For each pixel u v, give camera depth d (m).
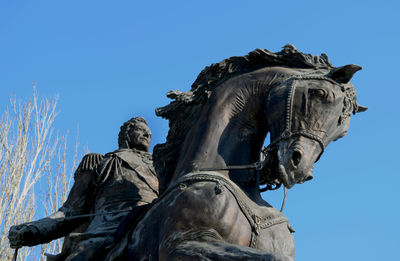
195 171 4.67
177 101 5.11
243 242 4.40
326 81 4.73
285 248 4.53
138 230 4.71
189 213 4.40
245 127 4.84
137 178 5.75
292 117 4.64
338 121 4.70
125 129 6.14
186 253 4.16
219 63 5.04
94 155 5.98
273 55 4.96
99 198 5.70
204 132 4.81
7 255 10.43
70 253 5.35
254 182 4.79
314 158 4.60
